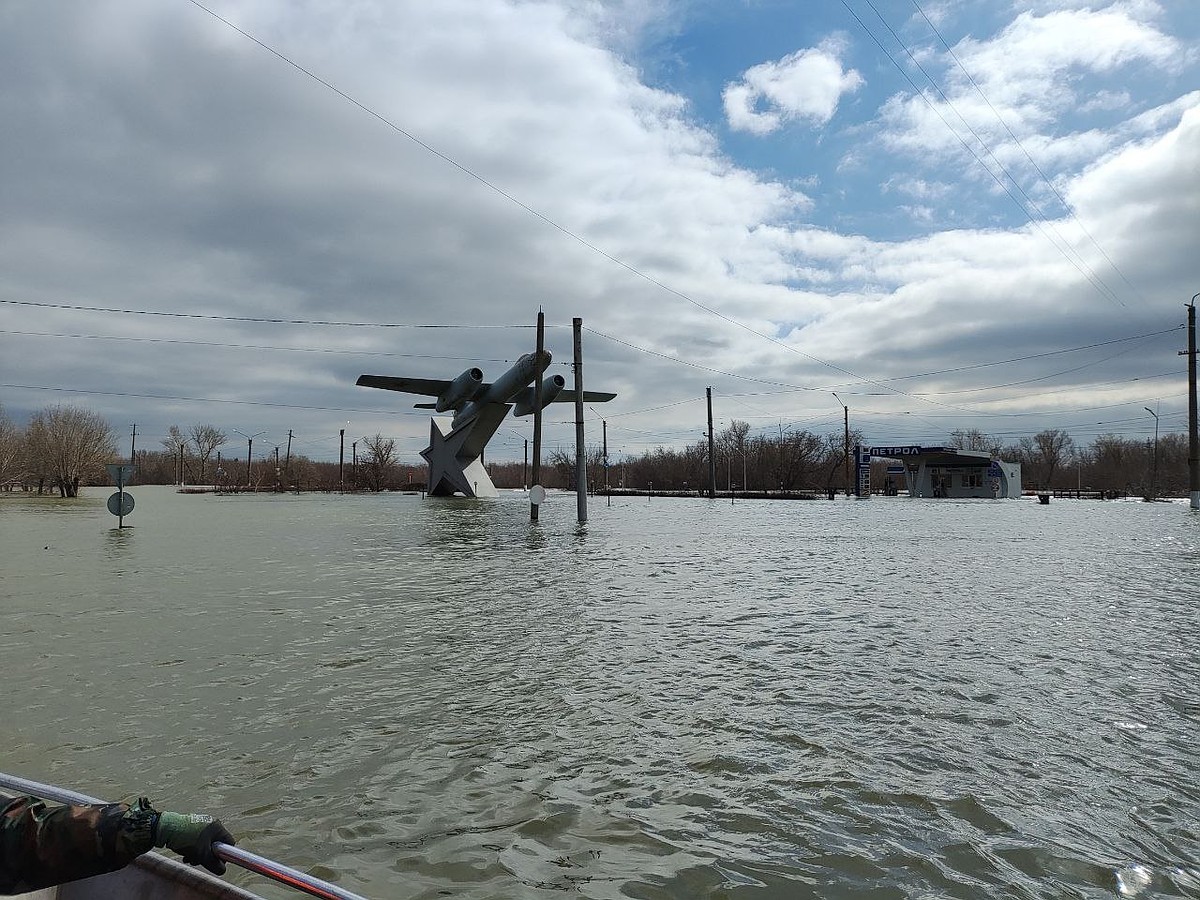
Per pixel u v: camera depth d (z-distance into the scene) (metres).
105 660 7.75
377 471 113.56
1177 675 7.04
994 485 65.44
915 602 11.16
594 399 50.62
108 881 2.67
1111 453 111.81
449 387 48.41
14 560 17.23
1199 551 18.97
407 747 5.30
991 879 3.54
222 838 2.41
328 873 3.62
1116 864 3.68
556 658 7.78
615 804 4.39
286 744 5.36
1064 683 6.79
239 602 11.26
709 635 8.84
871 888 3.47
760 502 59.78
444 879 3.57
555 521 31.88
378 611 10.48
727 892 3.44
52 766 4.96
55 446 69.81
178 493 93.75
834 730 5.59
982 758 5.04
